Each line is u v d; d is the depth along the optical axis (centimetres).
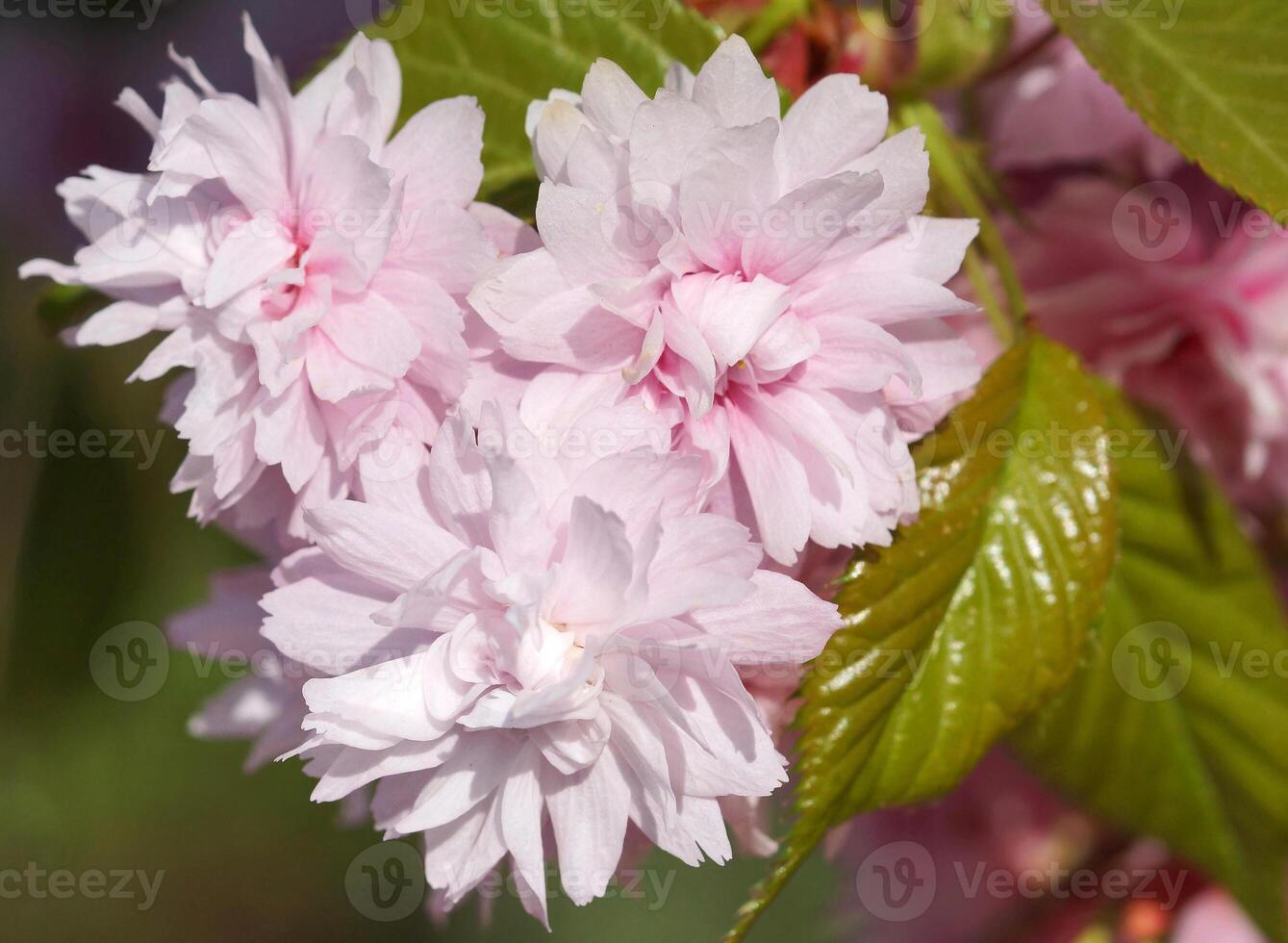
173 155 34
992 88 38
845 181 33
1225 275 37
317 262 34
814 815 35
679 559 33
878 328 33
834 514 34
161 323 34
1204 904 39
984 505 36
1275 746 37
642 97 33
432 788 34
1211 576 37
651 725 33
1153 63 35
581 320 33
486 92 36
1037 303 37
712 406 34
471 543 33
